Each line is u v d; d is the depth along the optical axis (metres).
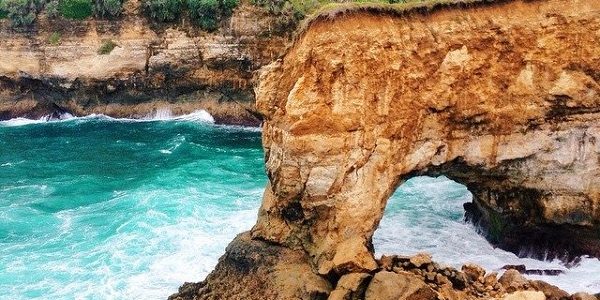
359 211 19.81
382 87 19.92
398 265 19.23
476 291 18.62
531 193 21.81
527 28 20.66
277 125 20.19
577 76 20.50
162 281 21.92
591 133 20.70
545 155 21.16
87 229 26.78
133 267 22.97
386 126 20.03
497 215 23.45
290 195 19.97
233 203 29.47
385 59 19.94
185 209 28.48
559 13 20.58
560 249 22.59
